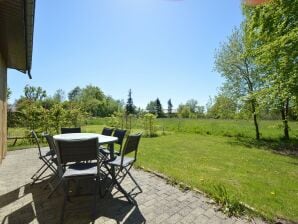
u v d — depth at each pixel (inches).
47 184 137.3
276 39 288.7
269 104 370.3
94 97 2055.9
